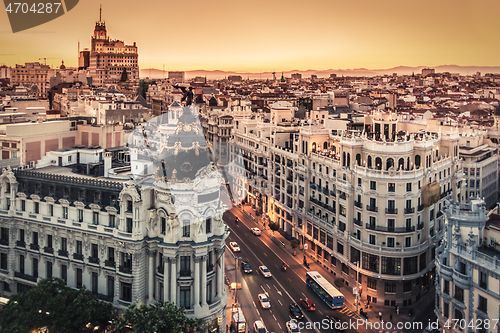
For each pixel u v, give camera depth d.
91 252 96.12
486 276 78.25
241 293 119.62
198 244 87.94
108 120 157.38
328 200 139.38
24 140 127.12
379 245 118.25
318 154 144.75
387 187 117.44
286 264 140.12
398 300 116.81
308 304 111.81
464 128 173.12
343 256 128.50
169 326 79.62
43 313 82.31
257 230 163.62
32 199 101.81
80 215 97.31
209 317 90.69
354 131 144.62
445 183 130.50
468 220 86.06
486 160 156.50
